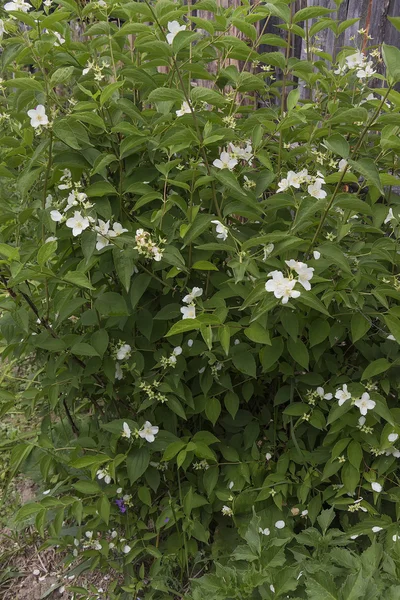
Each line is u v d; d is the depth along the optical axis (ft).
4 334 6.78
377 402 6.41
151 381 7.09
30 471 8.73
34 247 6.59
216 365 7.03
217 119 6.50
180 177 6.15
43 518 6.47
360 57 7.47
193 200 7.03
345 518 7.07
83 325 7.11
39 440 6.94
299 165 7.82
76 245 7.14
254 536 5.71
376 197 6.96
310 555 6.23
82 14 6.67
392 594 4.60
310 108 7.25
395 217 6.93
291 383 7.11
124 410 7.75
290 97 6.42
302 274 5.55
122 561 7.59
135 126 6.63
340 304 6.76
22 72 6.83
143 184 6.30
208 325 5.94
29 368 10.55
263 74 7.96
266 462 7.47
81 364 7.13
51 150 6.30
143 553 7.70
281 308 6.28
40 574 7.91
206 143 5.91
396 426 6.26
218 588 5.26
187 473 7.62
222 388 7.23
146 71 7.07
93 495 7.40
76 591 7.23
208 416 7.03
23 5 6.21
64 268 6.93
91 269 7.30
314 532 6.23
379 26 9.91
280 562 5.39
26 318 6.23
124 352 6.86
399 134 6.33
